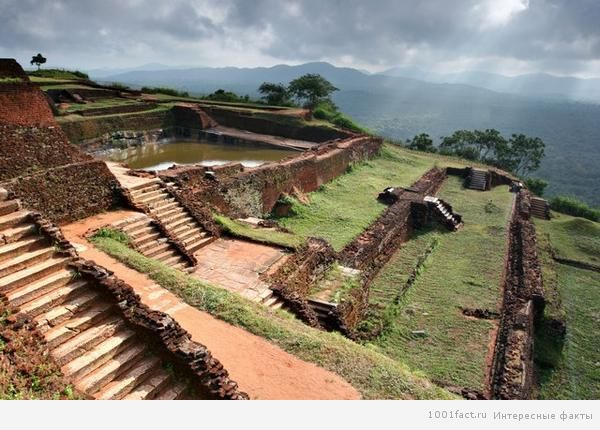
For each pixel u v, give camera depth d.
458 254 20.95
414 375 9.40
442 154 50.62
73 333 7.40
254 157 31.94
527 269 18.00
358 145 34.59
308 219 21.03
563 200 40.66
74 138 29.19
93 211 12.88
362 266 16.81
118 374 7.18
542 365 14.09
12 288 7.63
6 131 11.80
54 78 45.34
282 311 11.23
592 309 18.03
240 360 8.48
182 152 32.50
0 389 5.76
